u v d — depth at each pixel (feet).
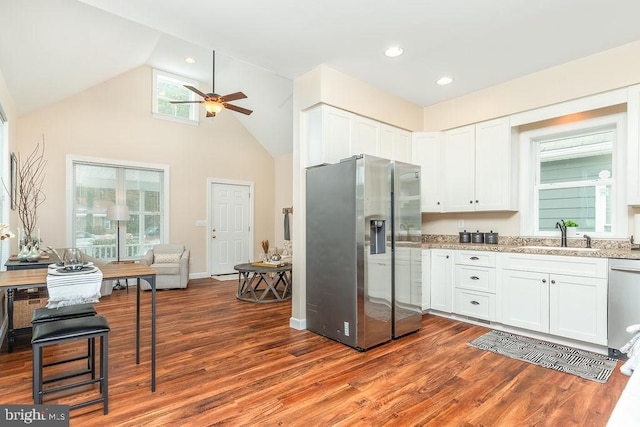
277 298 15.33
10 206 12.69
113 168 18.42
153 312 7.02
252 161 24.11
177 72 20.15
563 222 11.00
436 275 12.44
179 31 8.64
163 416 6.08
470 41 9.08
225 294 16.63
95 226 17.90
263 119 22.20
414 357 8.77
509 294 10.48
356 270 9.32
